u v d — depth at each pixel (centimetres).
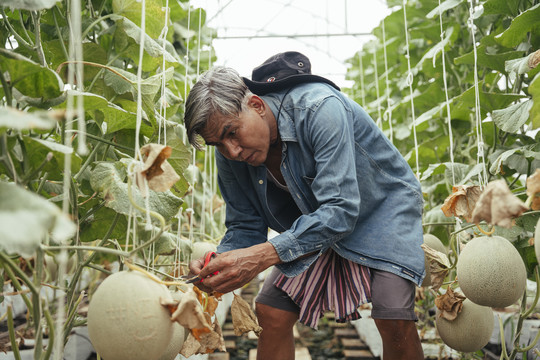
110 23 177
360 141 159
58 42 150
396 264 154
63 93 103
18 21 152
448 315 162
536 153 168
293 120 153
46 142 91
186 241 186
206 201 329
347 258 158
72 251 164
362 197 161
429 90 299
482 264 137
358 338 315
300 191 157
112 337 91
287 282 172
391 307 151
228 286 133
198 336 102
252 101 147
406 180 164
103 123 156
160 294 96
